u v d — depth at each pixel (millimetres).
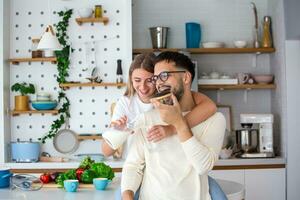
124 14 4809
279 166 4469
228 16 5074
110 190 2543
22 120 4867
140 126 1768
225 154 4484
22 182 2570
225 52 4867
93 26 4828
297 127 4531
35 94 4867
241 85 4797
